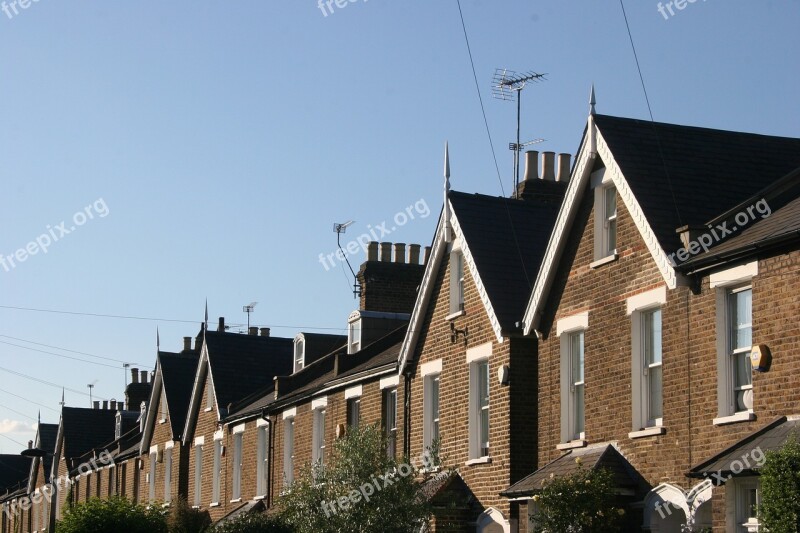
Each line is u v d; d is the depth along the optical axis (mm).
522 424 30953
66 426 82250
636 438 26438
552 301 30281
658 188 26953
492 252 33250
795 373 22109
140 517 47594
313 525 31562
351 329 45781
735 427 23484
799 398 21953
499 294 32062
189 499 57594
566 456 28797
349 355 43281
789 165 29188
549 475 27781
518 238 34031
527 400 31141
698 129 29297
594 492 25500
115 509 47844
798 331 22141
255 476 49438
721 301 24391
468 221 34156
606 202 28766
